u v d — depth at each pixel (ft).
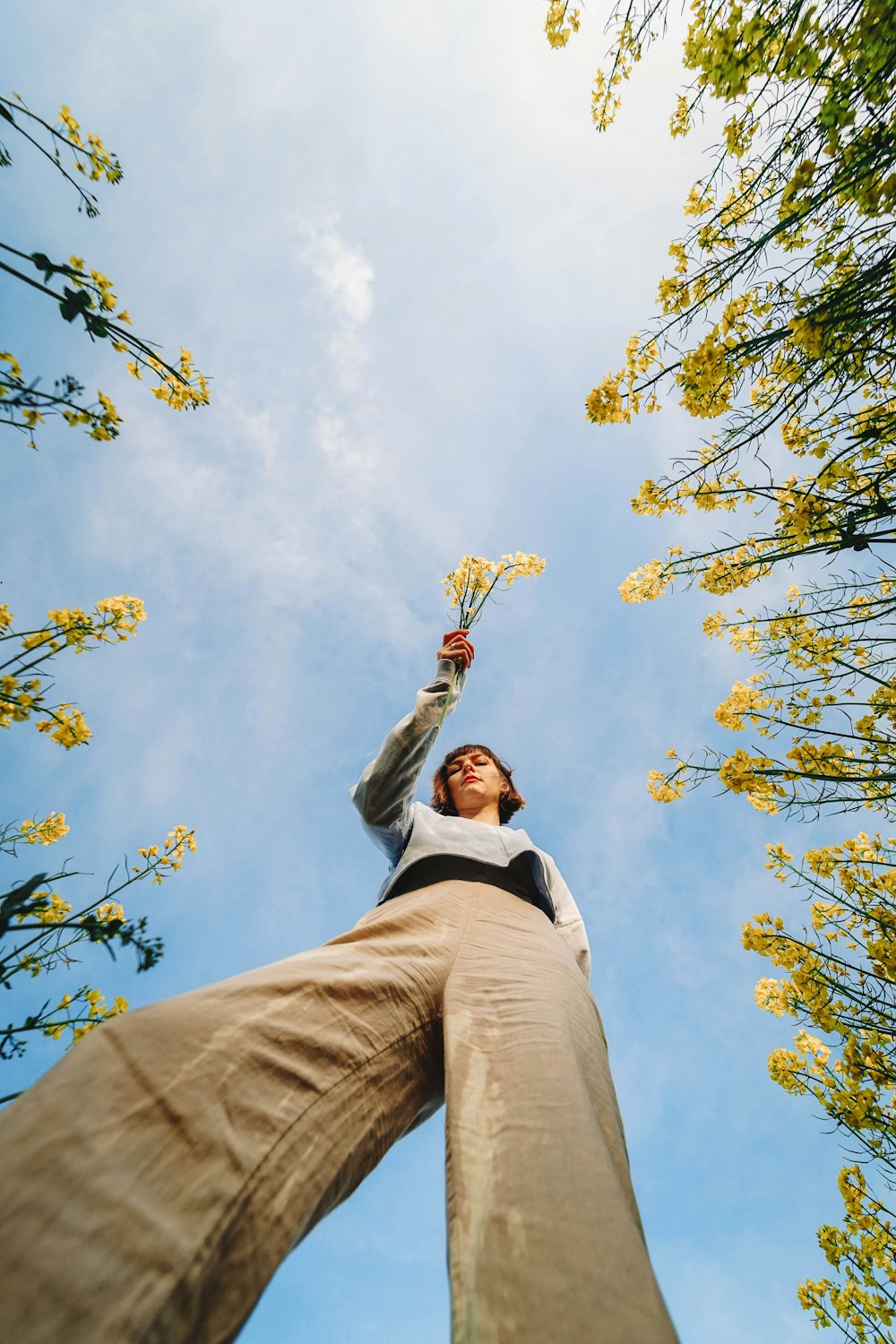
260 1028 2.46
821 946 7.94
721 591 7.72
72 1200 1.65
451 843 5.18
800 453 6.70
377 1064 2.84
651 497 7.59
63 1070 1.97
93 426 3.96
